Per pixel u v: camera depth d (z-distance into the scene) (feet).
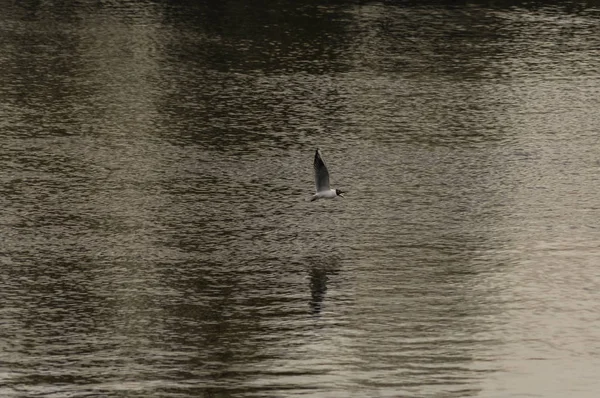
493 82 224.94
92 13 269.85
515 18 267.39
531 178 181.78
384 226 163.63
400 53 241.55
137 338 131.03
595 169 185.78
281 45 245.86
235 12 271.49
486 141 196.34
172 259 152.05
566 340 132.46
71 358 126.52
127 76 226.17
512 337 132.77
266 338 131.44
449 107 211.20
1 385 120.67
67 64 233.14
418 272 149.28
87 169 182.09
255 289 143.74
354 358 127.13
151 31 255.91
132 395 119.34
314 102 212.43
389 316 137.08
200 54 239.71
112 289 143.23
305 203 171.01
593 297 142.92
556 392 122.01
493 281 147.02
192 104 211.20
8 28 256.73
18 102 211.20
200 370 124.47
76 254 152.97
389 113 208.03
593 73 231.30
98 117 204.54
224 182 178.09
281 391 120.47
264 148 191.52
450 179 180.65
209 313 137.39
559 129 202.39
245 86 220.64
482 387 122.21
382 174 182.09
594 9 276.62
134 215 165.68
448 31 257.14
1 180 176.65
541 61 237.86
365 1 280.92
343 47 245.04
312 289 143.84
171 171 181.98
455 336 132.46
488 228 163.53
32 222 162.50
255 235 160.04
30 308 137.80
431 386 122.31
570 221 166.20
